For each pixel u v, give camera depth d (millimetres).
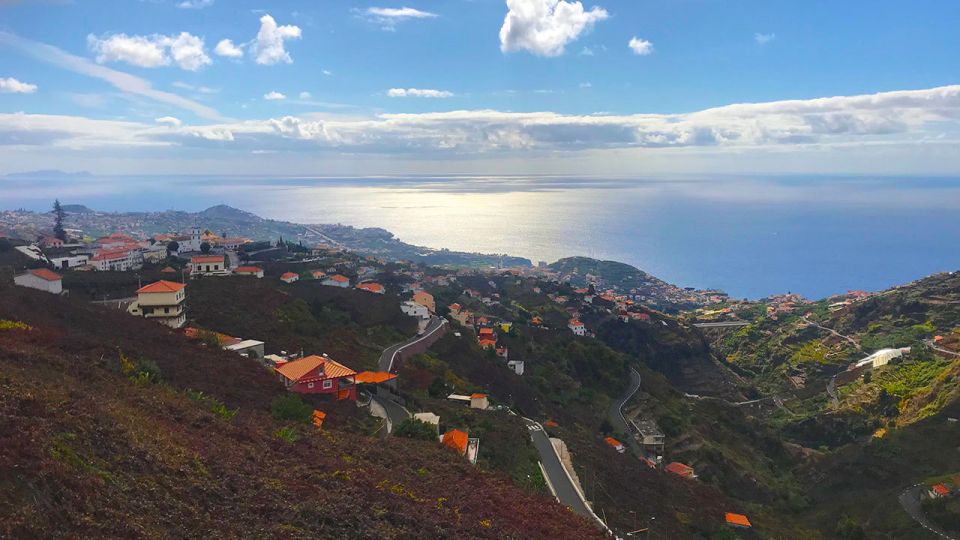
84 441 22547
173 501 21203
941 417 98938
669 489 66188
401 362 83875
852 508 76375
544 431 69438
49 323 54375
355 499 26203
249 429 34312
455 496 32500
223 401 43719
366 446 38719
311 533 22000
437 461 39750
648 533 48969
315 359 57875
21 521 15336
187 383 45812
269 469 27953
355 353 81625
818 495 88250
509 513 32500
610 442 88688
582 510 47719
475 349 108062
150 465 23297
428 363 87938
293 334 80250
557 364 126625
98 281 95562
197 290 88188
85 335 52188
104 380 35969
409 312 114000
